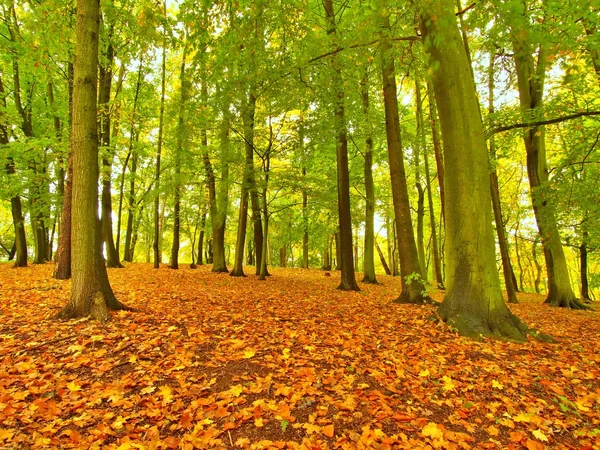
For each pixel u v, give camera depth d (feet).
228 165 47.37
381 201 77.00
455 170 22.16
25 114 49.88
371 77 39.01
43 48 26.78
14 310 20.02
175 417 10.36
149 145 57.93
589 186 30.89
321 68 27.78
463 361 16.57
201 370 13.57
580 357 18.54
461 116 21.81
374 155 55.57
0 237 90.33
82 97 18.48
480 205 21.80
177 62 58.54
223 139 42.37
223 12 20.94
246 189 48.14
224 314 22.89
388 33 23.17
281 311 25.89
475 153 21.81
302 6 22.61
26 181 43.98
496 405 12.64
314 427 10.19
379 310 28.81
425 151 51.80
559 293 43.80
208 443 9.31
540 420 11.71
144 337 16.28
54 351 14.15
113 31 36.47
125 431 9.67
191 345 15.85
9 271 40.57
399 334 20.74
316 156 55.77
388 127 34.17
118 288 31.45
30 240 88.84
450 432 10.56
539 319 32.14
